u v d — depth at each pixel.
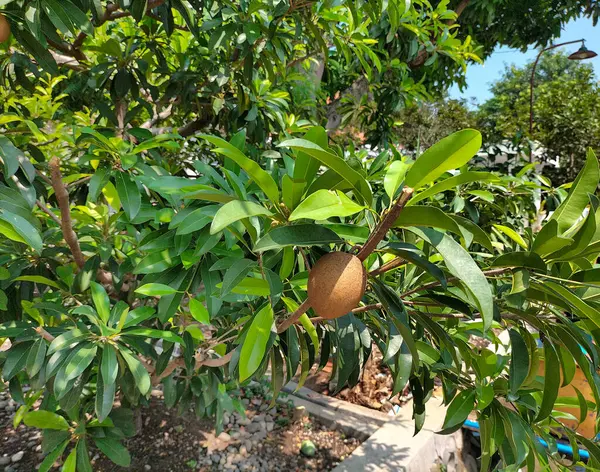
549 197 3.16
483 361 1.38
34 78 2.50
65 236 1.55
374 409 3.54
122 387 1.63
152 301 2.02
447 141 0.63
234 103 2.70
